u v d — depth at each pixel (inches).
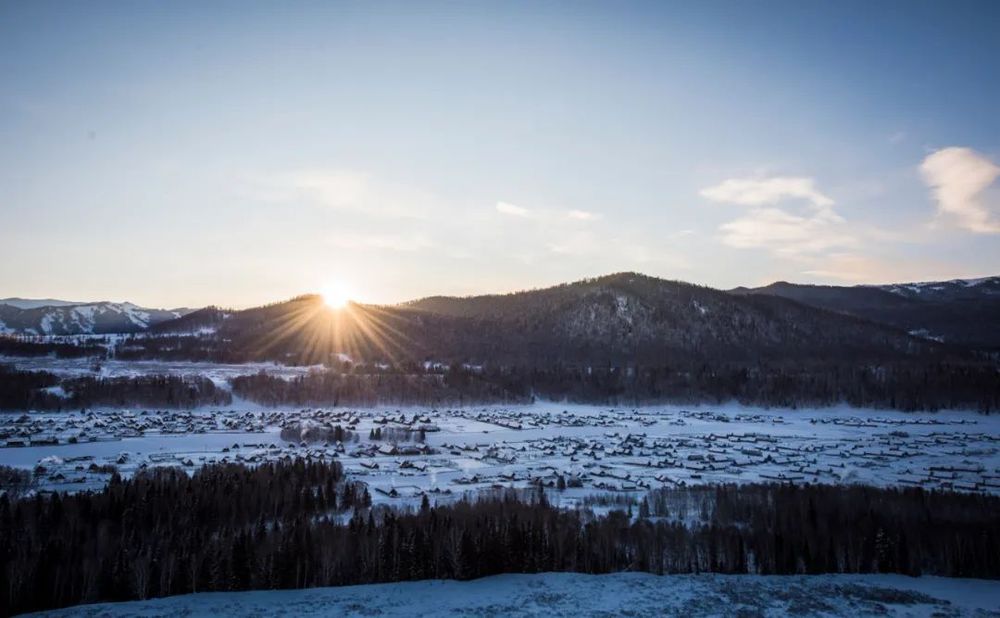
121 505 4148.6
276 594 3344.0
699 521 4586.6
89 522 3929.6
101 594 3302.2
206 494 4488.2
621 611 3053.6
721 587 3415.4
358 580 3597.4
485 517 4030.5
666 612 3038.9
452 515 4229.8
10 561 3235.7
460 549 3607.3
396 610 3083.2
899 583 3555.6
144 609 3100.4
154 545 3612.2
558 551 3841.0
